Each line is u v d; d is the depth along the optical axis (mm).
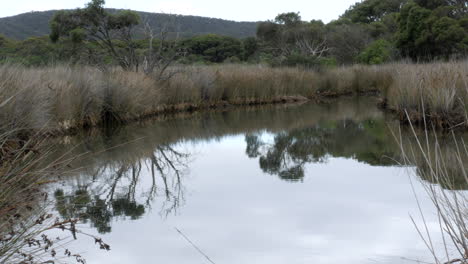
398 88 12461
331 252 3721
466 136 8445
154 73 14711
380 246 3789
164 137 9680
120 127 10766
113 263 3510
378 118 12250
